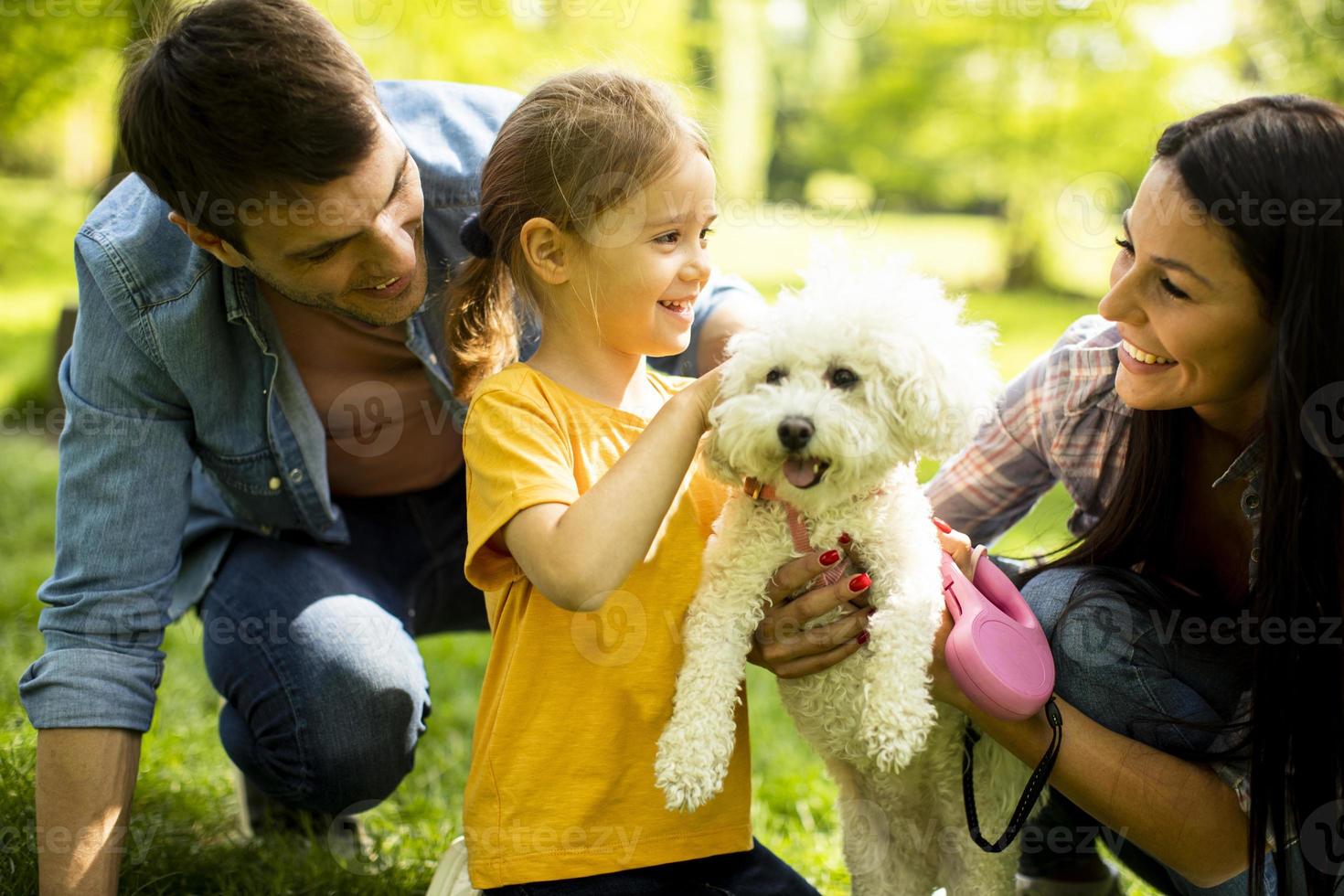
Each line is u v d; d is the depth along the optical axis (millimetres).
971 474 2600
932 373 1955
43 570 4656
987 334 2105
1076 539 2512
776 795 3070
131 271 2242
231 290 2275
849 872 2279
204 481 2660
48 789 2092
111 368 2277
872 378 1938
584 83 2100
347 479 2703
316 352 2500
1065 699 2160
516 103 2699
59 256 14758
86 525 2230
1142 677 2107
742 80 21594
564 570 1842
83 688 2113
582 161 2014
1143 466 2219
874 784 2221
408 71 7109
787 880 2098
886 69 18906
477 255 2252
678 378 2457
